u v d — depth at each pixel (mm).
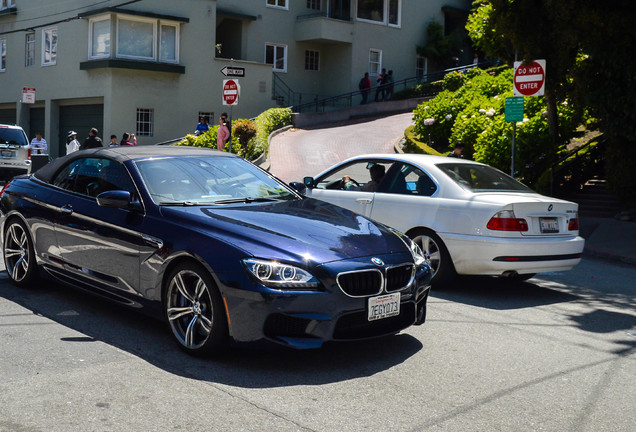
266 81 31094
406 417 4078
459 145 13688
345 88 35625
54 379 4457
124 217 5598
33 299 6484
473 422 4043
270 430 3807
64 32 29156
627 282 8797
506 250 7156
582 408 4340
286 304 4578
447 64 39344
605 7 12484
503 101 18312
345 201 8469
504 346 5645
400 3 37469
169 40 28406
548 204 7406
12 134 19375
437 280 7637
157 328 5695
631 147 13750
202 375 4641
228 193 5969
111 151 6305
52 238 6316
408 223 7812
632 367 5215
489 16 14539
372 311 4852
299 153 23141
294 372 4789
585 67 13539
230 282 4660
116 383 4422
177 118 28703
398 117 32656
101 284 5809
